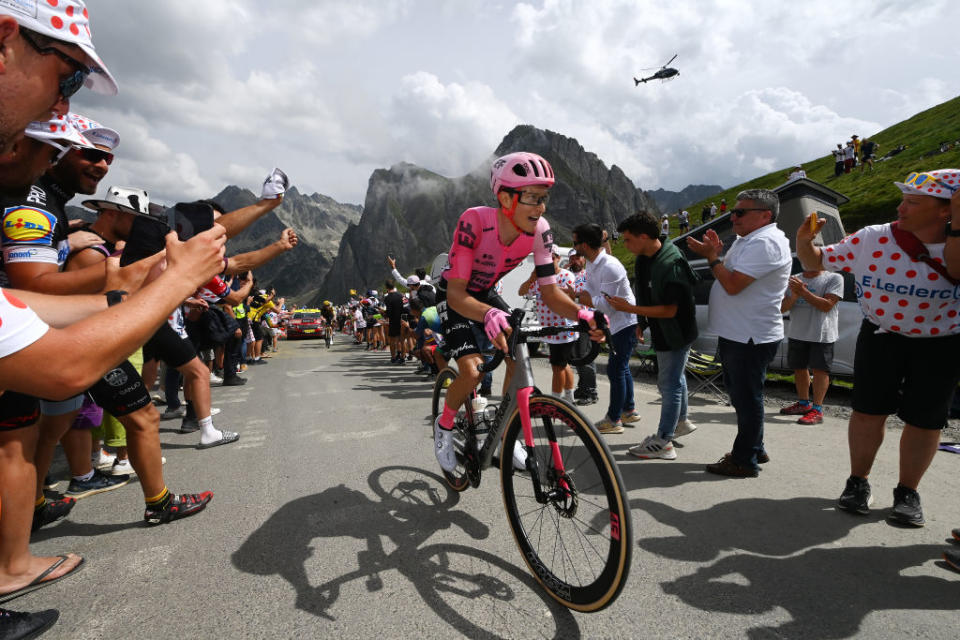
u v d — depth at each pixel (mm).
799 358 4383
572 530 1950
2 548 1857
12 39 859
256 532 2383
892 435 3781
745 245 2883
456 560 2070
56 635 1626
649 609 1714
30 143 1243
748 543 2176
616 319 3980
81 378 936
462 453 2529
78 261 2383
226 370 7516
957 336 2152
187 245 1105
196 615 1723
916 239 2141
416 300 8125
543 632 1604
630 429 4227
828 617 1654
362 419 4828
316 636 1595
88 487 2969
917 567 1969
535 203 2020
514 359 1992
